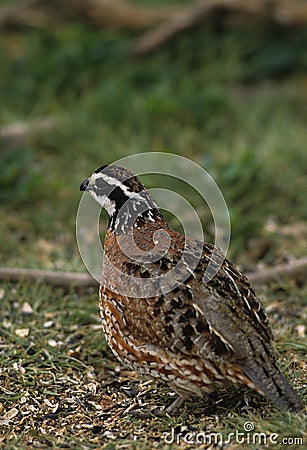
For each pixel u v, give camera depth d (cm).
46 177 1519
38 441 859
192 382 832
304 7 1903
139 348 840
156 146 1589
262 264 1287
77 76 1827
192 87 1788
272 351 823
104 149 1583
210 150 1574
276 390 798
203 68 1881
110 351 1052
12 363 1005
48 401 940
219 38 1948
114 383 981
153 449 827
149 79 1820
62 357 1025
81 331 1087
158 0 2230
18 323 1103
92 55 1880
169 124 1636
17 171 1482
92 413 918
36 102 1788
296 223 1384
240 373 811
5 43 2019
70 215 1415
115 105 1683
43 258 1291
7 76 1861
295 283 1214
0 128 1641
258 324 825
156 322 821
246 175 1429
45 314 1128
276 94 1792
